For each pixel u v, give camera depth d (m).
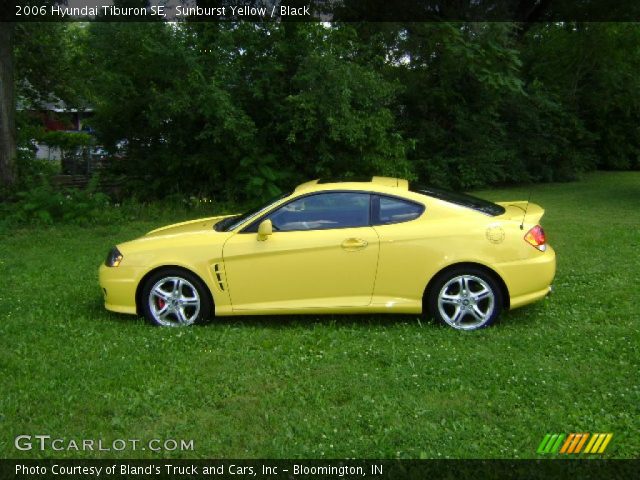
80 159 19.77
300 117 12.84
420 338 5.38
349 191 5.81
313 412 4.09
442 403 4.14
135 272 5.86
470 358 4.88
